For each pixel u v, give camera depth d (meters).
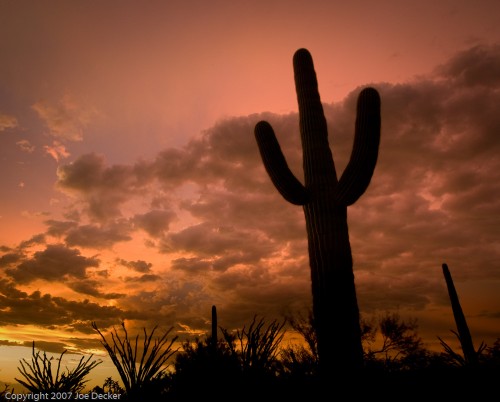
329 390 2.90
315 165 6.63
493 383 2.99
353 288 5.74
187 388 2.63
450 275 7.09
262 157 6.72
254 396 2.59
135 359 2.98
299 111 7.36
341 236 6.03
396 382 3.24
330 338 5.32
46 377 3.46
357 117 6.37
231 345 2.77
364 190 6.12
